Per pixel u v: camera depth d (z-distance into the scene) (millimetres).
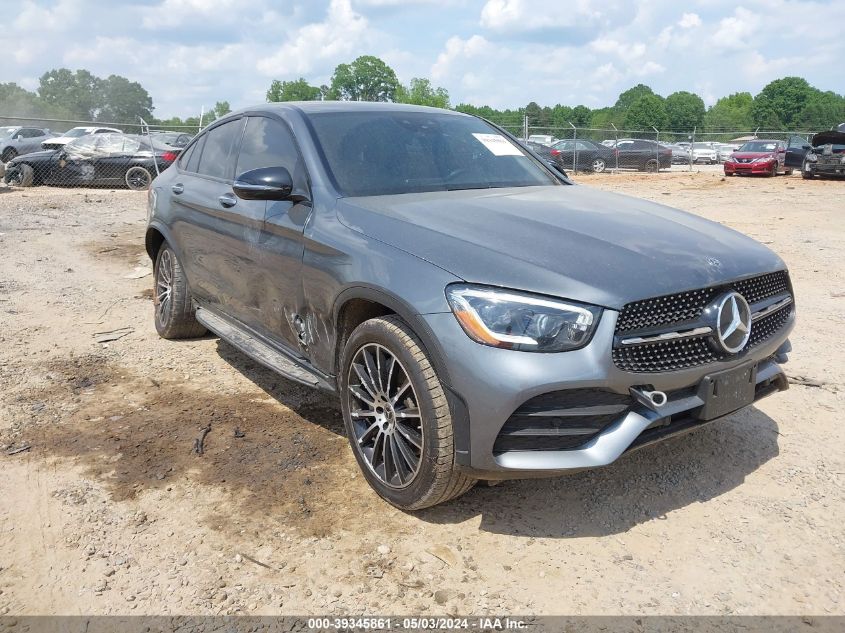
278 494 3221
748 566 2711
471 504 3135
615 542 2865
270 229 3738
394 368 2943
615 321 2561
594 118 133000
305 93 120125
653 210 3596
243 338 4262
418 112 4340
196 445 3678
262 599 2559
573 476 3361
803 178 23750
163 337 5484
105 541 2891
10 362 4914
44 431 3861
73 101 137500
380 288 2896
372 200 3412
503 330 2568
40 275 7617
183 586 2627
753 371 2973
